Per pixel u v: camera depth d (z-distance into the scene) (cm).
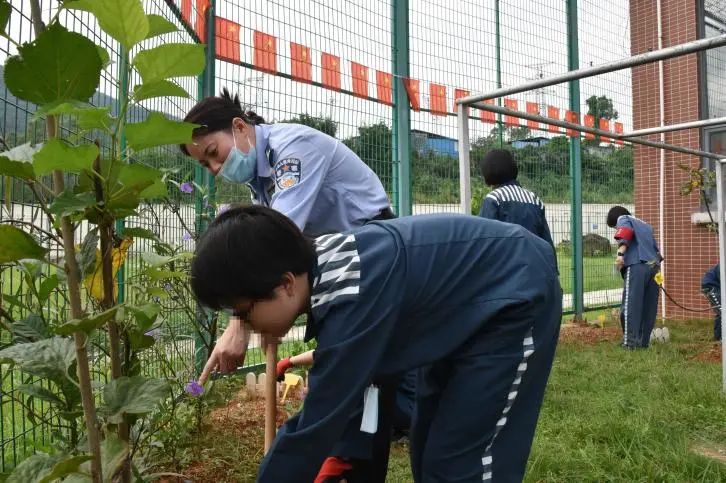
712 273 606
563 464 247
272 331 132
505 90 273
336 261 131
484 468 143
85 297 161
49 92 98
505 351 144
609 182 806
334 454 180
